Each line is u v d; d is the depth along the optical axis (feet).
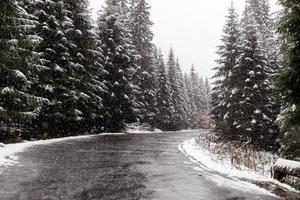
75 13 103.30
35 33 83.10
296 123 41.52
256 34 94.02
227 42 112.57
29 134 83.05
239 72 94.53
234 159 56.95
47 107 87.20
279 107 90.07
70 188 30.12
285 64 40.37
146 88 177.99
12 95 64.44
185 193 30.55
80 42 103.09
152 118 179.83
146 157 54.13
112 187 31.42
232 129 97.19
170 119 209.26
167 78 208.74
